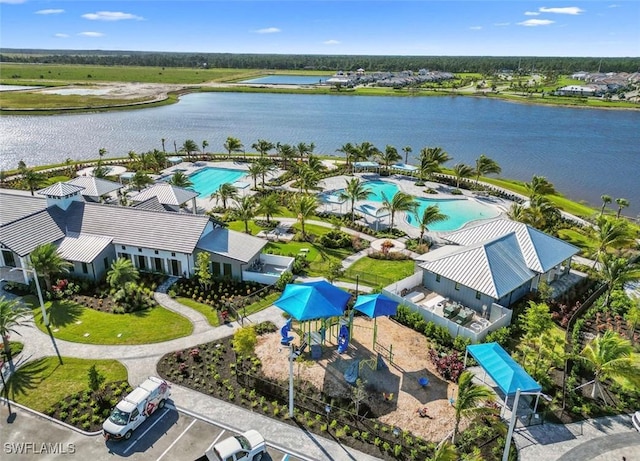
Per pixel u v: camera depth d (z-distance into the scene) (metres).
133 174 88.00
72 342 39.56
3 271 50.88
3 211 56.16
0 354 37.62
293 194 85.00
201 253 48.06
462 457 27.52
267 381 35.03
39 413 31.67
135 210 54.97
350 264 57.28
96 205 55.75
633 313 42.59
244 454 27.47
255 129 158.88
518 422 31.77
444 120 186.00
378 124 174.00
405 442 29.94
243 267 50.91
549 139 152.12
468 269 46.50
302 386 34.72
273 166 102.56
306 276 53.25
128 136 141.50
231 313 44.56
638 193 99.75
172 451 28.89
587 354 34.25
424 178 98.12
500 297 43.06
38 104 185.88
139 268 52.94
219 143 135.75
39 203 56.56
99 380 32.22
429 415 32.22
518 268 47.94
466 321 43.62
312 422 31.39
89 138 137.12
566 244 54.03
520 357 38.12
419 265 49.69
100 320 43.00
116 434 28.98
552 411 32.81
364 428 31.09
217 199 79.12
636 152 135.50
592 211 81.94
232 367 36.66
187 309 45.41
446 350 39.41
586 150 137.38
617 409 33.28
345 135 152.88
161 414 31.83
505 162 122.81
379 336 41.25
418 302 47.22
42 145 126.81
